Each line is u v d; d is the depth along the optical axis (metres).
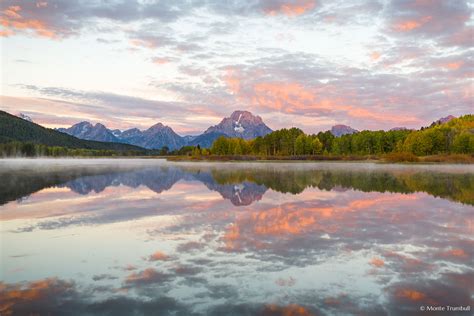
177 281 6.77
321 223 11.95
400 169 44.66
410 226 11.45
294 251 8.67
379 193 19.91
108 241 9.84
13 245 9.51
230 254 8.48
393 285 6.54
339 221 12.28
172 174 37.81
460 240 9.68
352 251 8.67
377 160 87.69
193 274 7.14
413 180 27.92
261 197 18.45
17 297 6.10
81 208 15.56
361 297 6.03
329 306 5.69
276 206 15.54
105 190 22.58
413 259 8.03
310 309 5.58
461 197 18.22
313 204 16.03
